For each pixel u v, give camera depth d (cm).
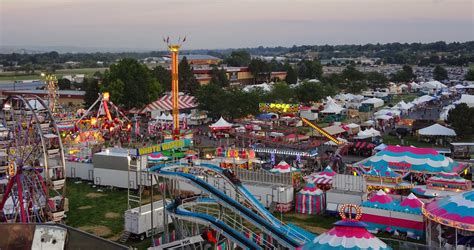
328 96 15312
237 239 3453
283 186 5331
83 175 6650
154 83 13838
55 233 1678
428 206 4075
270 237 3741
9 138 5712
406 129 9981
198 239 3562
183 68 17688
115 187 6172
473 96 12962
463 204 3753
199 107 12481
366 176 5644
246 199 3881
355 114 13050
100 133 9019
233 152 6956
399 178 5588
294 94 14662
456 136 9025
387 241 3872
